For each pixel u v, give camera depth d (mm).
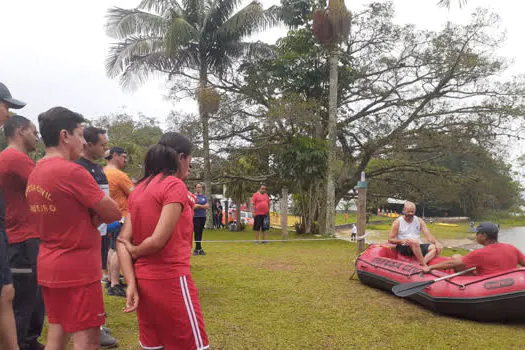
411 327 4949
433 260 6738
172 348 2572
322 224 19328
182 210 2609
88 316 2721
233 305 5738
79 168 2744
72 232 2711
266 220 13570
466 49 18641
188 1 19391
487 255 5426
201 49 19438
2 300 2805
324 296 6320
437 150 20297
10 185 3428
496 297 4953
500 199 47312
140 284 2523
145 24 18453
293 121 16609
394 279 6258
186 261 2621
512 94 18688
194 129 20453
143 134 24766
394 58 20219
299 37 18828
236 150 20969
